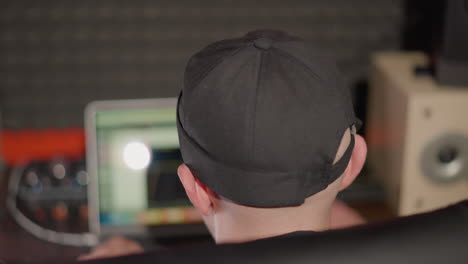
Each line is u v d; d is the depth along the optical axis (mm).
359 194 1676
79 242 1637
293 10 1855
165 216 1636
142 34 1845
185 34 1853
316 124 694
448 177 1527
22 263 563
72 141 1921
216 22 1848
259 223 749
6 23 1813
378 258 537
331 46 1902
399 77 1578
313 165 708
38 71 1864
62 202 1694
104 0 1812
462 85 1493
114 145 1603
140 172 1616
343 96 735
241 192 717
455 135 1489
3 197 1765
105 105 1591
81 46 1849
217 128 702
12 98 1879
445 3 1448
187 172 781
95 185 1609
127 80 1889
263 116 686
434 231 562
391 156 1603
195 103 720
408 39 1908
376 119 1721
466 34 1446
